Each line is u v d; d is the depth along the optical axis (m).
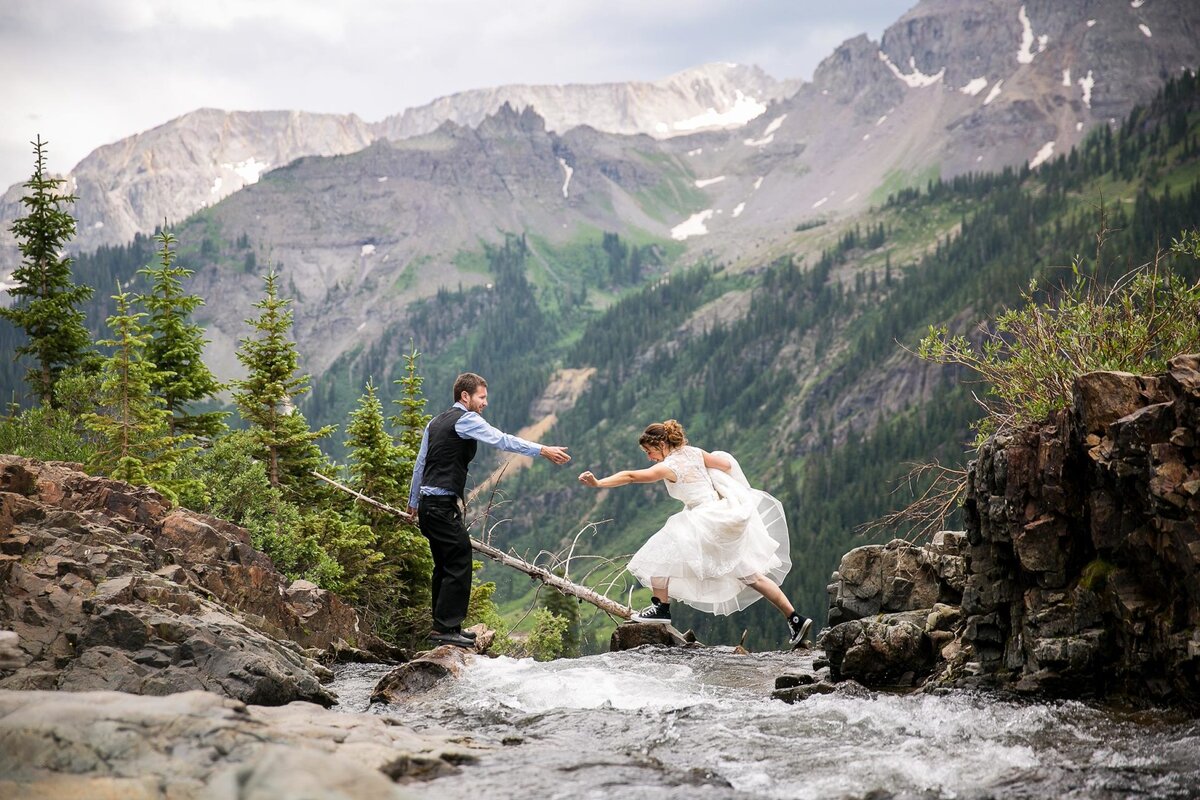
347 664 12.69
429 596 27.33
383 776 4.83
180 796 4.68
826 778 6.08
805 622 11.66
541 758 6.48
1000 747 6.53
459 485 10.34
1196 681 6.71
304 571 20.81
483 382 10.63
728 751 6.78
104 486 12.17
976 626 8.38
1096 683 7.54
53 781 4.66
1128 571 7.45
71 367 30.00
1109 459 7.37
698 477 11.95
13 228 29.88
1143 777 5.78
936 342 11.13
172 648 8.75
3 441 21.03
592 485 11.79
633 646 12.22
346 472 27.83
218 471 23.09
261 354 27.02
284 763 4.68
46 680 8.23
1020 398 10.69
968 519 8.73
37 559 9.62
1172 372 7.21
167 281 28.08
